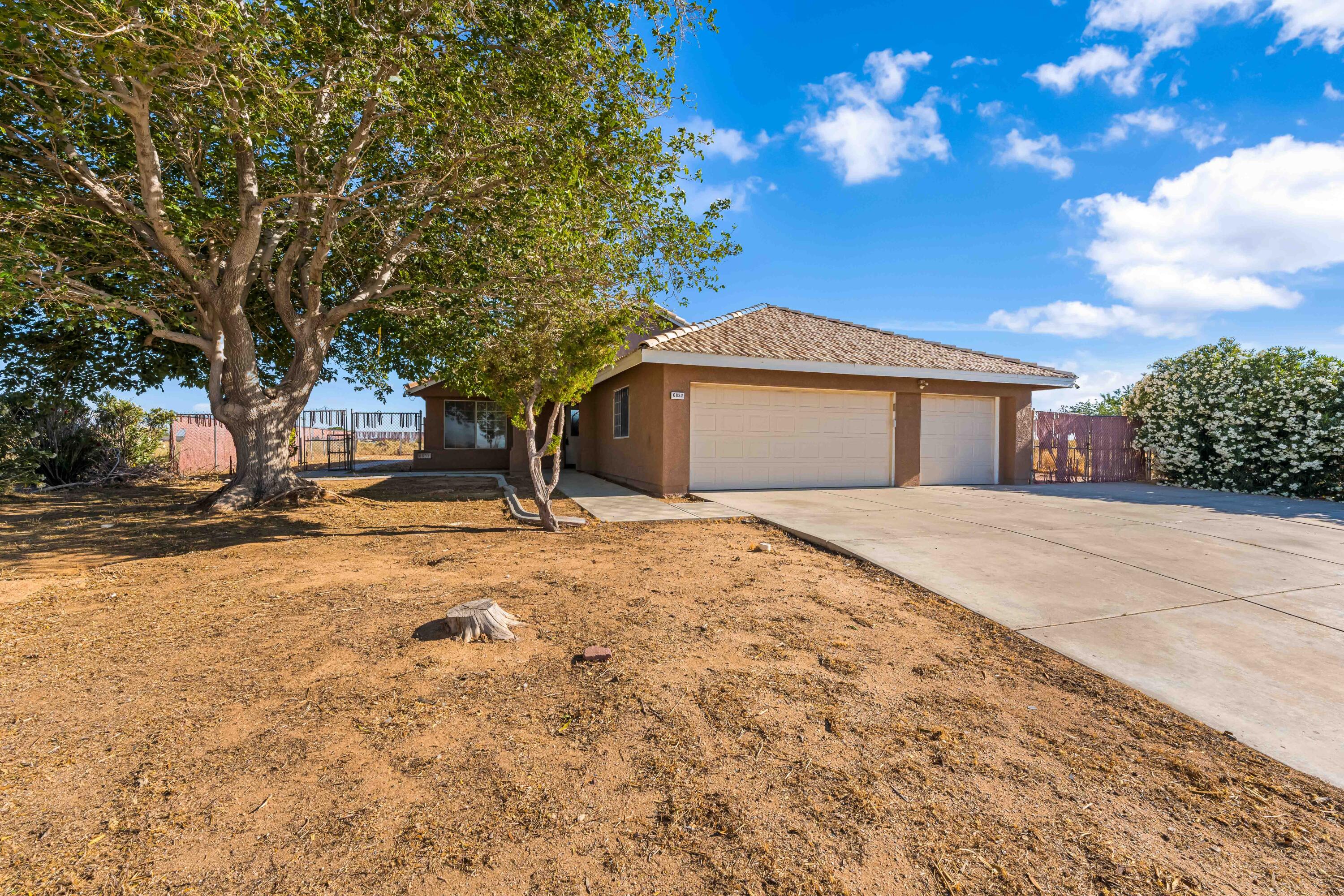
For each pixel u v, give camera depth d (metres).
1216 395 12.97
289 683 3.07
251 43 5.14
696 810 2.14
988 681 3.30
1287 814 2.21
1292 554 5.96
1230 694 3.17
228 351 8.90
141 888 1.73
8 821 2.00
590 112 7.52
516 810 2.12
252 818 2.04
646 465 11.59
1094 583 5.00
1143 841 2.04
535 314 7.04
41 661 3.32
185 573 5.22
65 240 7.01
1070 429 14.61
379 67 6.13
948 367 12.27
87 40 4.61
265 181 8.13
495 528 7.58
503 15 6.59
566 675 3.21
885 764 2.46
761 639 3.78
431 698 2.93
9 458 10.25
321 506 9.14
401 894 1.73
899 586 5.02
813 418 11.93
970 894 1.78
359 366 12.77
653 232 8.92
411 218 9.15
